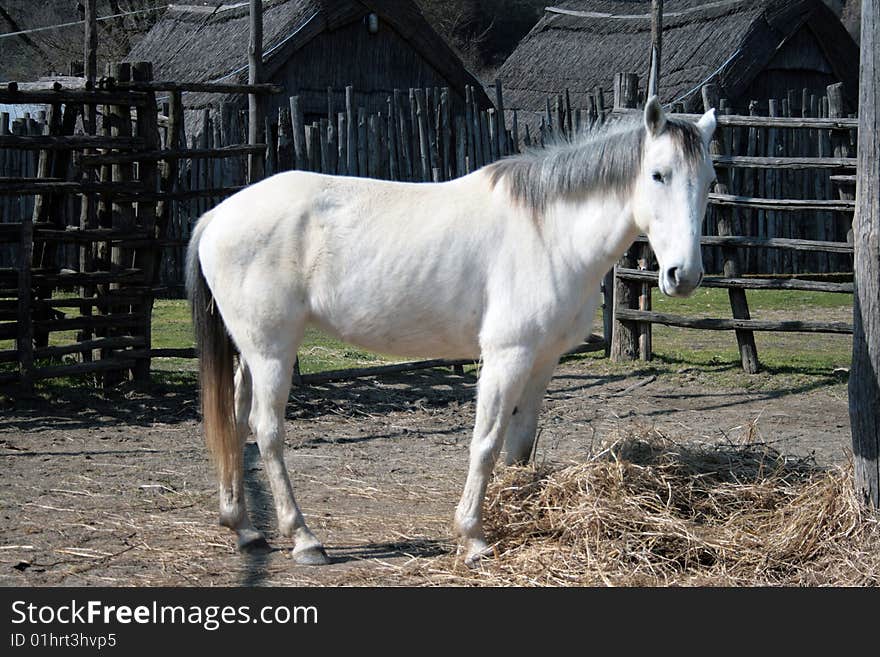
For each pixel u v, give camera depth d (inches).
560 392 418.0
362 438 338.3
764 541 217.5
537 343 213.0
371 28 797.9
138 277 394.9
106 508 252.5
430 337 219.9
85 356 402.0
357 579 206.1
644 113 205.8
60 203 400.2
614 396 411.5
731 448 267.9
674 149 202.2
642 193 208.7
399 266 213.3
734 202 457.7
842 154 463.8
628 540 211.8
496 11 1811.0
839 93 477.7
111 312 398.9
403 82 834.8
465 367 481.4
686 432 349.4
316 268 216.1
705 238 461.7
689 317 462.9
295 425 353.4
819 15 874.1
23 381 367.2
